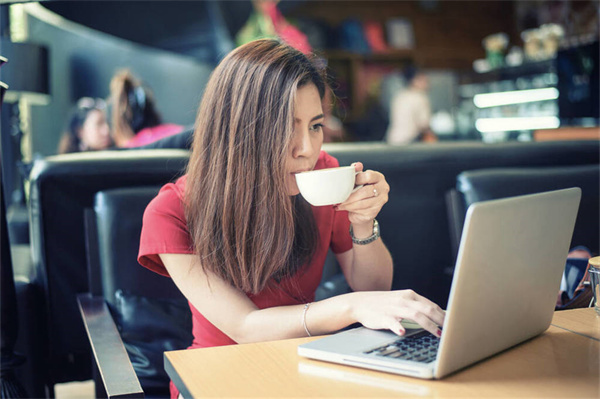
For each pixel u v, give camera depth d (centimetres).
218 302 109
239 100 109
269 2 691
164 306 149
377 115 758
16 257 218
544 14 750
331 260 166
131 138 363
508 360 83
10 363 146
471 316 75
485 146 205
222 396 72
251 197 109
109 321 135
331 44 749
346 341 87
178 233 114
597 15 490
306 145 110
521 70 592
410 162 193
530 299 87
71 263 170
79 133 457
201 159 113
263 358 85
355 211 110
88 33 569
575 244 189
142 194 160
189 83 618
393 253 191
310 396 72
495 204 74
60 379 180
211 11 609
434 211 195
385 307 92
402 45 781
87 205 170
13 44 339
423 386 74
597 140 218
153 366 143
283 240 111
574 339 91
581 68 380
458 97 750
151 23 592
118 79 366
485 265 75
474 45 829
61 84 559
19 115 430
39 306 171
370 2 783
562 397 70
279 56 109
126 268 154
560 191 89
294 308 103
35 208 168
